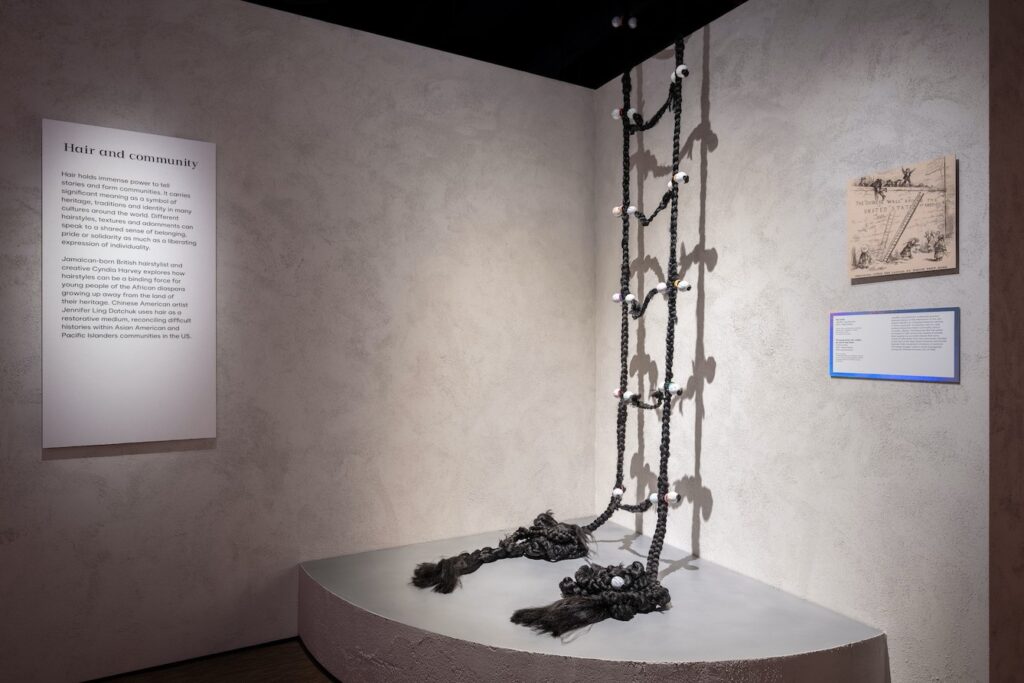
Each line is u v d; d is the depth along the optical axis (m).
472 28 3.45
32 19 2.40
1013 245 2.05
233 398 2.74
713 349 2.89
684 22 3.11
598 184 3.58
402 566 2.82
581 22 3.35
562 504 3.51
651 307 3.23
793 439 2.55
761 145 2.67
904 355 2.18
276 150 2.82
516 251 3.37
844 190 2.37
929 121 2.12
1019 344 2.06
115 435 2.52
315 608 2.64
